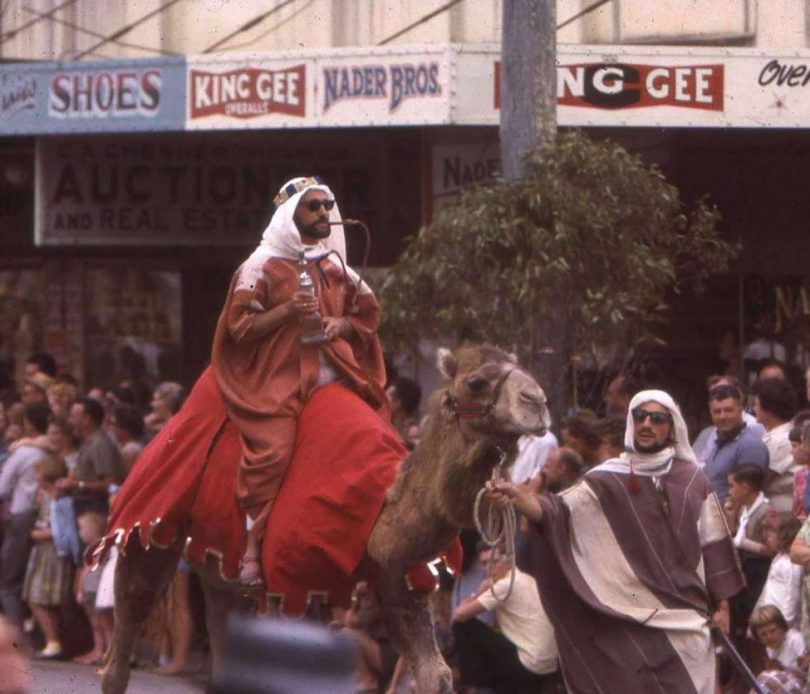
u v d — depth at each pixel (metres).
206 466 8.55
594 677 9.38
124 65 19.05
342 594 8.05
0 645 2.60
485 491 7.34
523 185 13.51
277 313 8.46
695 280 15.07
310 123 17.67
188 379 24.50
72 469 16.48
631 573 9.40
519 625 11.68
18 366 24.98
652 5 18.27
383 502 7.84
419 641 8.04
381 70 17.20
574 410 13.98
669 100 16.75
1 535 17.27
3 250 24.94
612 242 13.48
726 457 12.41
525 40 14.29
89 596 15.68
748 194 18.92
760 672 11.84
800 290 18.94
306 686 2.38
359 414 8.28
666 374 18.84
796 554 10.38
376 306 8.98
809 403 18.06
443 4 19.09
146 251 24.50
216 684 2.39
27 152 23.75
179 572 14.70
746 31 17.95
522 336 13.50
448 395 7.41
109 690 9.43
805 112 16.83
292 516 8.02
